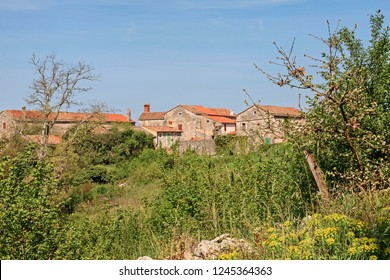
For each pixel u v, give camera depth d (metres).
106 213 14.96
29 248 9.47
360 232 5.69
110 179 38.47
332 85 8.64
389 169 8.54
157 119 83.81
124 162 47.41
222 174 10.73
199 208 9.91
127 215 13.43
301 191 8.91
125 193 31.62
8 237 9.43
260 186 9.15
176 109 81.75
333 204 7.37
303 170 9.25
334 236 5.54
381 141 8.79
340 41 9.18
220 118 82.44
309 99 9.71
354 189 8.51
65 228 10.88
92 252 11.30
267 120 9.83
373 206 6.67
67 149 37.28
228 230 8.42
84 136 41.00
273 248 5.76
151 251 9.08
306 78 8.48
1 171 10.59
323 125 9.27
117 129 52.38
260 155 10.24
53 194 11.37
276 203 8.45
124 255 10.67
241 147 11.68
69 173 34.62
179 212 10.50
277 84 8.57
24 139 37.56
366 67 10.23
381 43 10.28
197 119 79.50
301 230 6.00
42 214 10.09
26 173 11.29
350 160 9.11
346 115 8.91
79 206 27.97
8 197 9.93
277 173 9.34
